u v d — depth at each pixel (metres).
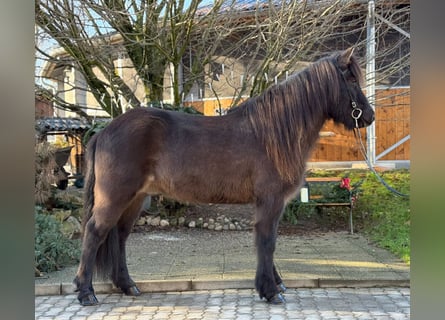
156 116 3.51
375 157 8.38
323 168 8.21
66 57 7.73
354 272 4.06
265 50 7.31
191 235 5.90
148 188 3.56
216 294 3.71
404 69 8.11
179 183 3.47
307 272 4.08
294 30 6.36
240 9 6.72
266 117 3.48
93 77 6.83
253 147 3.46
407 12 7.34
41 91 6.70
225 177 3.46
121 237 3.76
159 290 3.80
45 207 6.19
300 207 6.29
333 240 5.52
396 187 7.11
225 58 7.55
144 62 6.64
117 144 3.39
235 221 6.41
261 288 3.42
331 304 3.41
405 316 3.14
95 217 3.44
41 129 7.58
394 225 5.89
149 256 4.84
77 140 8.38
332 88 3.54
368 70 7.39
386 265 4.30
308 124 3.51
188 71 7.58
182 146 3.44
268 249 3.42
